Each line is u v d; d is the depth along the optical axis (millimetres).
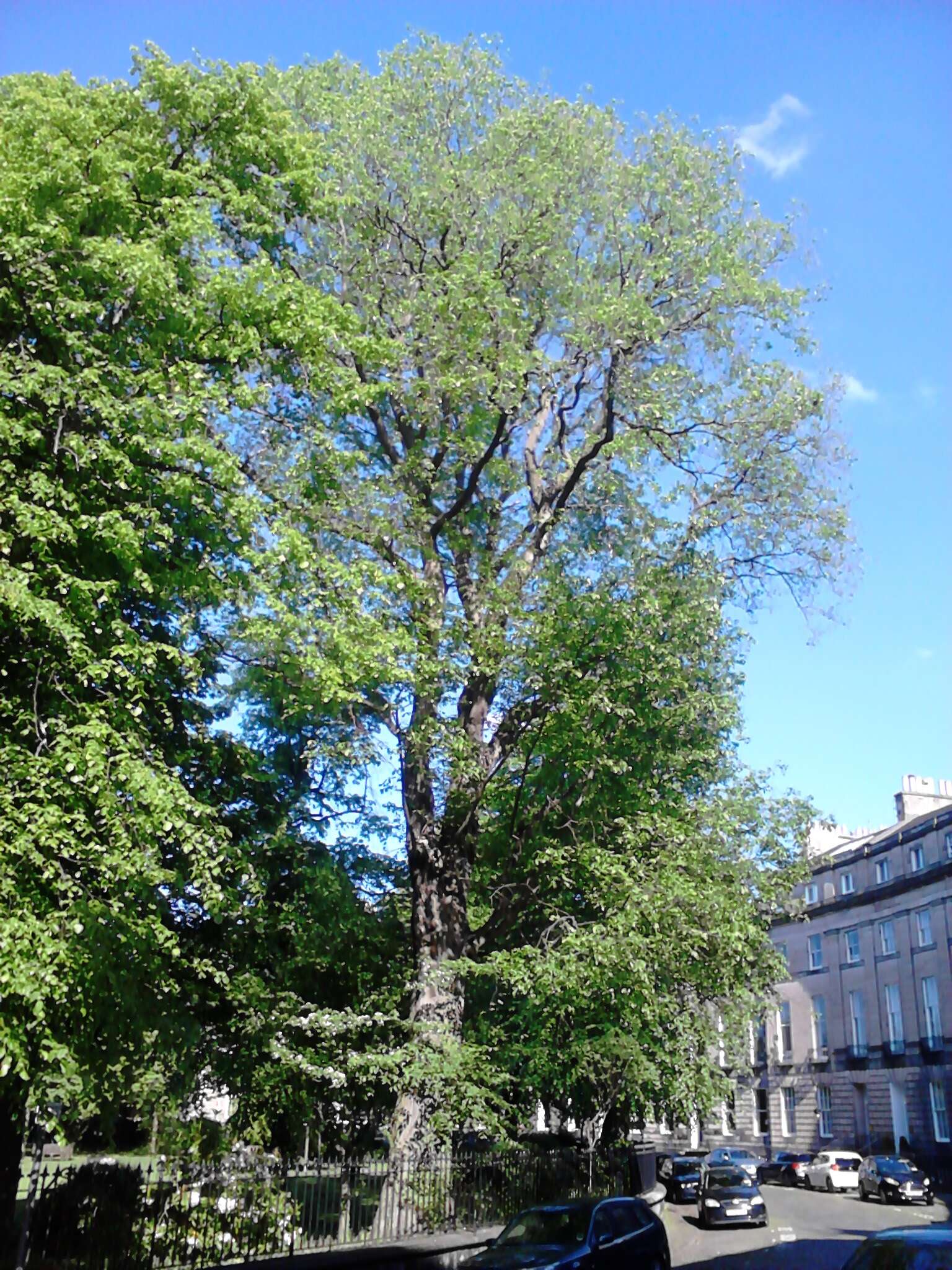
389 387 17359
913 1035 58656
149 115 16047
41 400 12836
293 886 19797
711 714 21500
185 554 14812
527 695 20875
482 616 21359
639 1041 20828
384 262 21844
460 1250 17531
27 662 11867
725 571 22266
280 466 16938
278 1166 15695
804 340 22109
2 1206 12688
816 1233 27609
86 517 12328
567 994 18547
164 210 14859
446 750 19703
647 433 21516
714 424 21812
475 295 19984
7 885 10352
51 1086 11719
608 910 19297
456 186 21406
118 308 14742
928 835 59969
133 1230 13414
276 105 17688
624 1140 28266
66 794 11195
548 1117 27672
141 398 13398
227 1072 17797
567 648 20250
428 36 23109
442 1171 18391
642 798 21312
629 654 20219
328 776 21078
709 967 19406
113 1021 12039
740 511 21781
